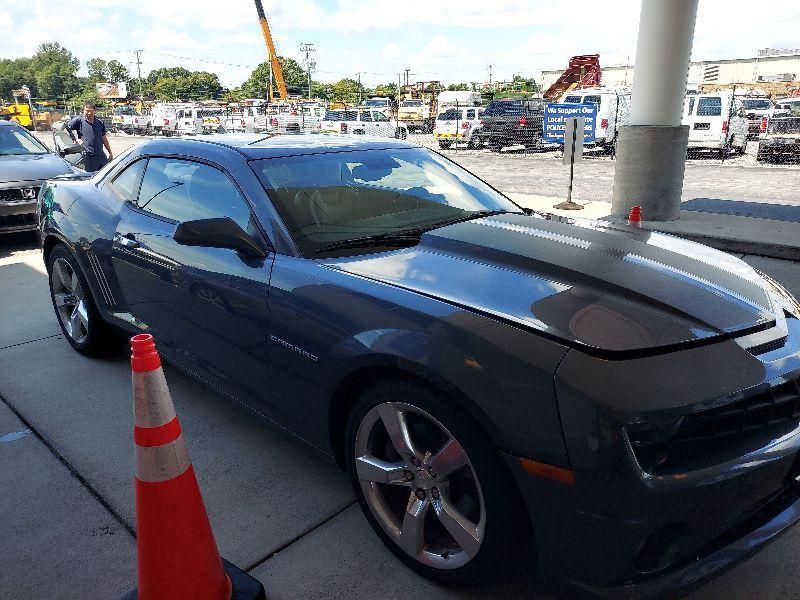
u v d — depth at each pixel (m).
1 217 7.16
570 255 2.40
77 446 3.14
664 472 1.71
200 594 1.93
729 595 2.11
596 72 33.47
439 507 2.05
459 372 1.86
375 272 2.32
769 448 1.84
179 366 3.27
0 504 2.68
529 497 1.78
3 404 3.59
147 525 1.88
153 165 3.44
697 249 2.73
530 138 22.22
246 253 2.64
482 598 2.11
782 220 8.01
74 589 2.20
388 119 34.50
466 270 2.28
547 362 1.77
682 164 7.98
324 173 2.98
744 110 25.66
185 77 134.50
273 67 63.53
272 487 2.77
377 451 2.26
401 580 2.21
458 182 3.35
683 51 7.53
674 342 1.85
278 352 2.49
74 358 4.24
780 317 2.17
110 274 3.56
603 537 1.71
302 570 2.27
